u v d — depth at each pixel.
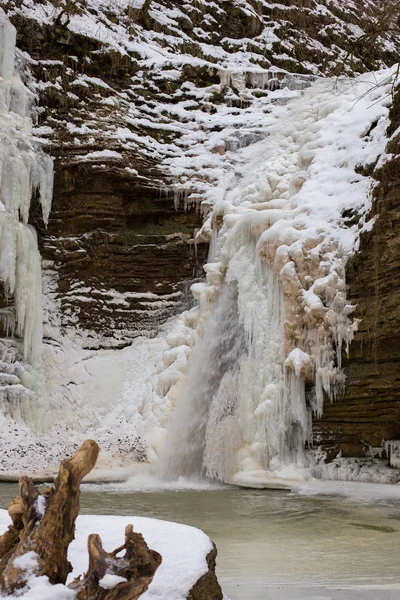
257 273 15.88
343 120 18.05
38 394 16.52
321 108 19.55
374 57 28.58
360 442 14.02
